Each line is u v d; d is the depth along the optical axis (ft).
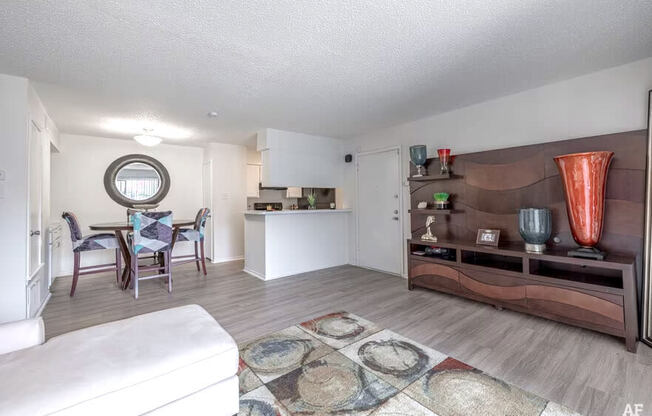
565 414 4.81
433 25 6.17
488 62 7.86
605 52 7.40
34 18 5.74
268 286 12.62
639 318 7.50
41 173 10.39
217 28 6.16
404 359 6.55
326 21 5.98
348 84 9.16
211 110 11.48
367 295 11.21
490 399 5.20
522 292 8.65
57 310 9.87
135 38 6.51
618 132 8.10
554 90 9.27
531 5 5.56
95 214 15.83
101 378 3.59
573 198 7.96
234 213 18.83
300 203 22.53
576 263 7.59
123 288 12.28
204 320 5.26
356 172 16.52
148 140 13.80
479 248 9.54
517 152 9.95
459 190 11.56
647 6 5.58
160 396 3.88
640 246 7.64
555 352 6.79
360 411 4.96
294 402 5.19
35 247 9.54
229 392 4.56
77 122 12.84
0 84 8.04
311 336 7.73
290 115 12.27
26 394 3.25
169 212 11.84
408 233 13.88
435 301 10.41
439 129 12.41
